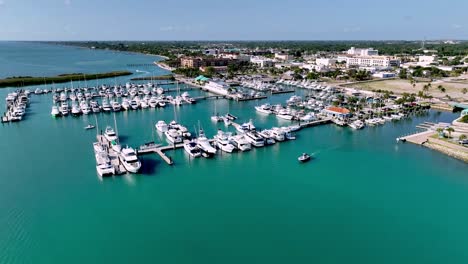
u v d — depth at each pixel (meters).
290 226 54.09
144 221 55.28
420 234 52.09
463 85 186.00
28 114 125.25
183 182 69.19
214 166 77.25
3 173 71.94
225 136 92.69
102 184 67.56
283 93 176.12
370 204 60.75
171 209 59.00
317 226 54.09
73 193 63.97
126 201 61.38
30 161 78.56
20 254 47.53
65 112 124.19
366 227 53.84
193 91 182.25
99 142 90.00
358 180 70.31
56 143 91.88
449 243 50.00
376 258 46.97
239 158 82.19
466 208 59.31
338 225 54.41
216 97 164.38
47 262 46.03
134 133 101.81
